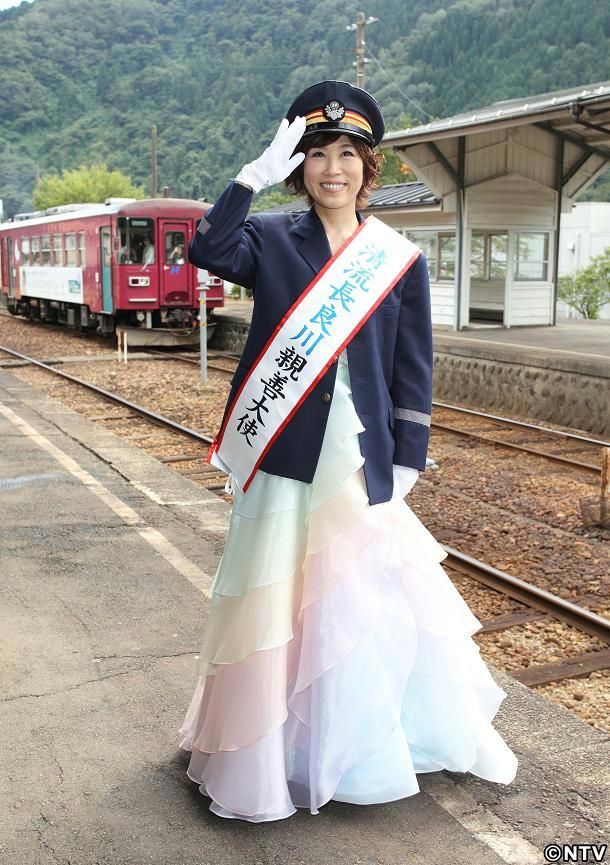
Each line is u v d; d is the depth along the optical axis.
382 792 2.41
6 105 117.31
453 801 2.55
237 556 2.41
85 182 47.88
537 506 7.13
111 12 138.12
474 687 2.56
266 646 2.32
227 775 2.39
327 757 2.33
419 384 2.49
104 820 2.45
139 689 3.23
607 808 2.53
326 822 2.44
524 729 2.99
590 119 12.20
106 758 2.76
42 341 20.75
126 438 9.77
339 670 2.33
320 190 2.42
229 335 19.25
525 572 5.56
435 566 2.56
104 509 5.79
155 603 4.11
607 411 10.95
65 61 129.75
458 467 8.54
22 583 4.38
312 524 2.38
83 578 4.46
